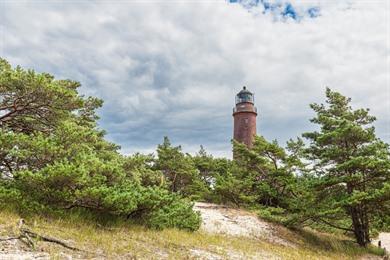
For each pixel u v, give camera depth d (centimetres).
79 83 1622
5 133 1287
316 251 2116
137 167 2186
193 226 1884
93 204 1378
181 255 1234
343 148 2436
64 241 1074
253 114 5412
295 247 2114
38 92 1400
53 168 1248
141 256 1111
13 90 1377
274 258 1593
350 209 2488
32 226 1140
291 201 2784
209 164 4650
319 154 2495
